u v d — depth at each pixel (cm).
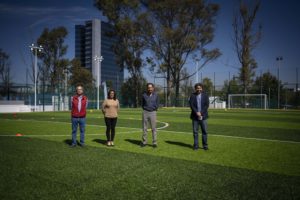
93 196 526
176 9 4853
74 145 1001
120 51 5225
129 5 4894
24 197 521
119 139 1186
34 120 2203
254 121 2125
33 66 5344
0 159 797
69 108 4753
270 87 4703
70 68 6475
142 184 589
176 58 5034
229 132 1434
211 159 810
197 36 4931
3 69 5844
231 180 614
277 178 628
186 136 1279
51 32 5938
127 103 5509
